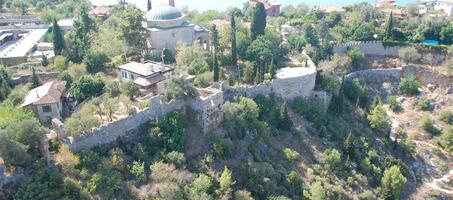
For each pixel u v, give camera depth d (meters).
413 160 112.06
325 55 145.25
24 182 62.41
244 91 104.50
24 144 66.56
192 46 122.44
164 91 90.31
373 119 116.50
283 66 127.94
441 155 114.50
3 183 62.09
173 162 76.12
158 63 111.50
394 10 193.38
